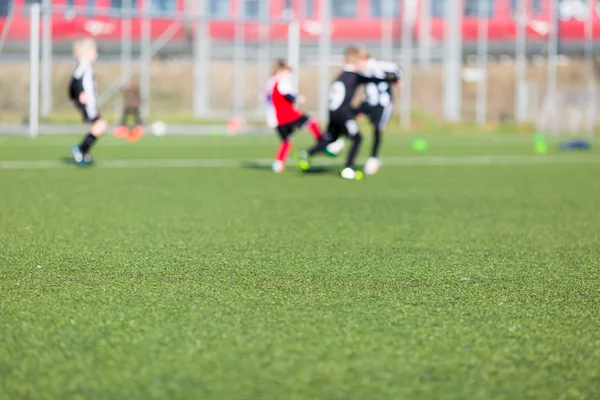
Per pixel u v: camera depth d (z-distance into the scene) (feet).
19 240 31.91
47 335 18.52
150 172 65.10
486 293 23.59
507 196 51.52
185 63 179.52
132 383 15.43
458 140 129.49
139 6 165.99
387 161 82.28
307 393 14.99
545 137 141.59
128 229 35.32
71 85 67.10
